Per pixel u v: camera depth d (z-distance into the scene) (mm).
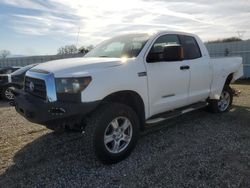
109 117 3617
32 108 3549
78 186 3191
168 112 4875
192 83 5113
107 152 3652
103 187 3154
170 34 4855
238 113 6480
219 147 4258
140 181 3250
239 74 6746
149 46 4320
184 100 4984
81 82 3379
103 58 4113
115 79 3682
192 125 5516
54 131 5129
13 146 4496
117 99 3980
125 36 4914
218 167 3545
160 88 4387
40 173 3520
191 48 5270
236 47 15906
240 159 3779
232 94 6723
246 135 4832
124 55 4324
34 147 4430
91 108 3432
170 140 4645
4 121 6164
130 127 3918
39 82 3695
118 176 3400
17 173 3529
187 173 3408
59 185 3223
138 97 4070
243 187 3039
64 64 3777
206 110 6449
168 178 3295
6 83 9820
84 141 3664
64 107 3346
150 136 4871
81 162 3822
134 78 3924
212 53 17078
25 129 5453
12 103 4359
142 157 3951
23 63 20781
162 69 4391
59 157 4008
